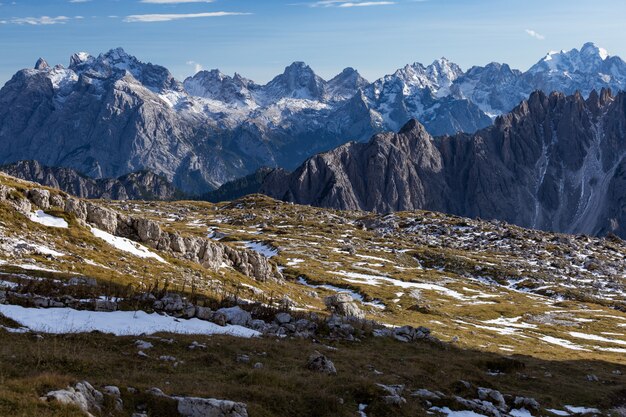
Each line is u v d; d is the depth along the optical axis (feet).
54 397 96.17
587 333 469.98
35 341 140.26
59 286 196.54
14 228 275.18
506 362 227.61
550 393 203.82
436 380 181.78
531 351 331.57
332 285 569.23
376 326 262.47
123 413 105.91
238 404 114.93
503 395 182.19
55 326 157.58
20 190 315.58
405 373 180.45
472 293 619.67
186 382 130.11
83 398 100.42
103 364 130.62
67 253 270.87
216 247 389.60
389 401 144.25
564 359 305.73
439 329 383.24
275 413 124.77
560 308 577.02
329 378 153.07
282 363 163.12
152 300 205.87
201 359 151.74
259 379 140.05
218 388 129.08
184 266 343.26
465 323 455.63
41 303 174.40
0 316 155.02
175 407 112.47
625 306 601.21
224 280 349.00
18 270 214.28
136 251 328.08
